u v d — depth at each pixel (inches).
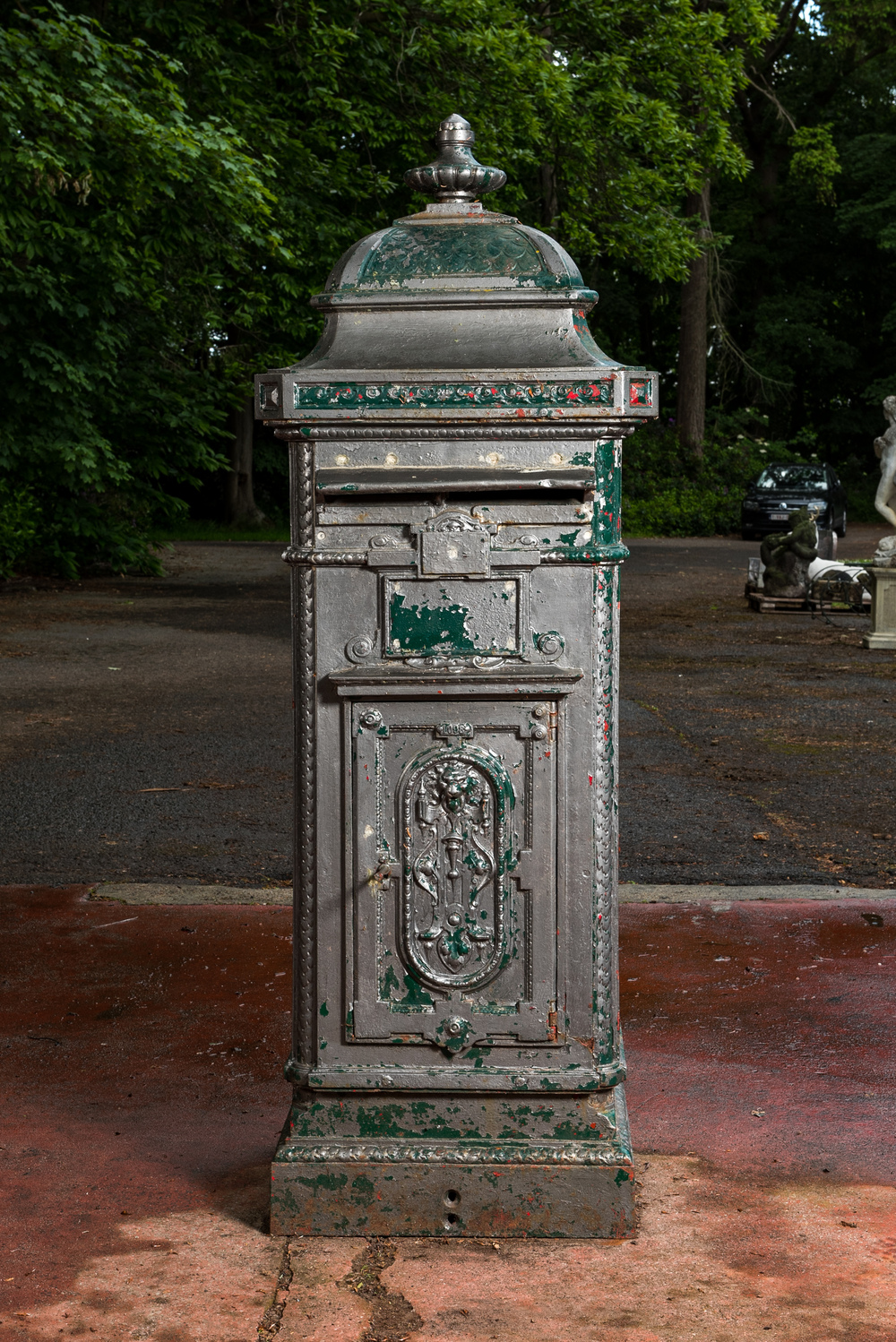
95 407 742.5
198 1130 122.3
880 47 1660.9
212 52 669.3
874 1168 114.1
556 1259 99.6
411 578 103.1
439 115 754.8
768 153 1761.8
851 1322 90.4
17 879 210.2
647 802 267.7
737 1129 122.0
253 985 160.6
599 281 1683.1
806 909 192.1
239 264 714.8
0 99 514.0
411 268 105.7
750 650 521.3
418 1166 103.3
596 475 102.3
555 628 103.2
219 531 1364.4
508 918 104.2
